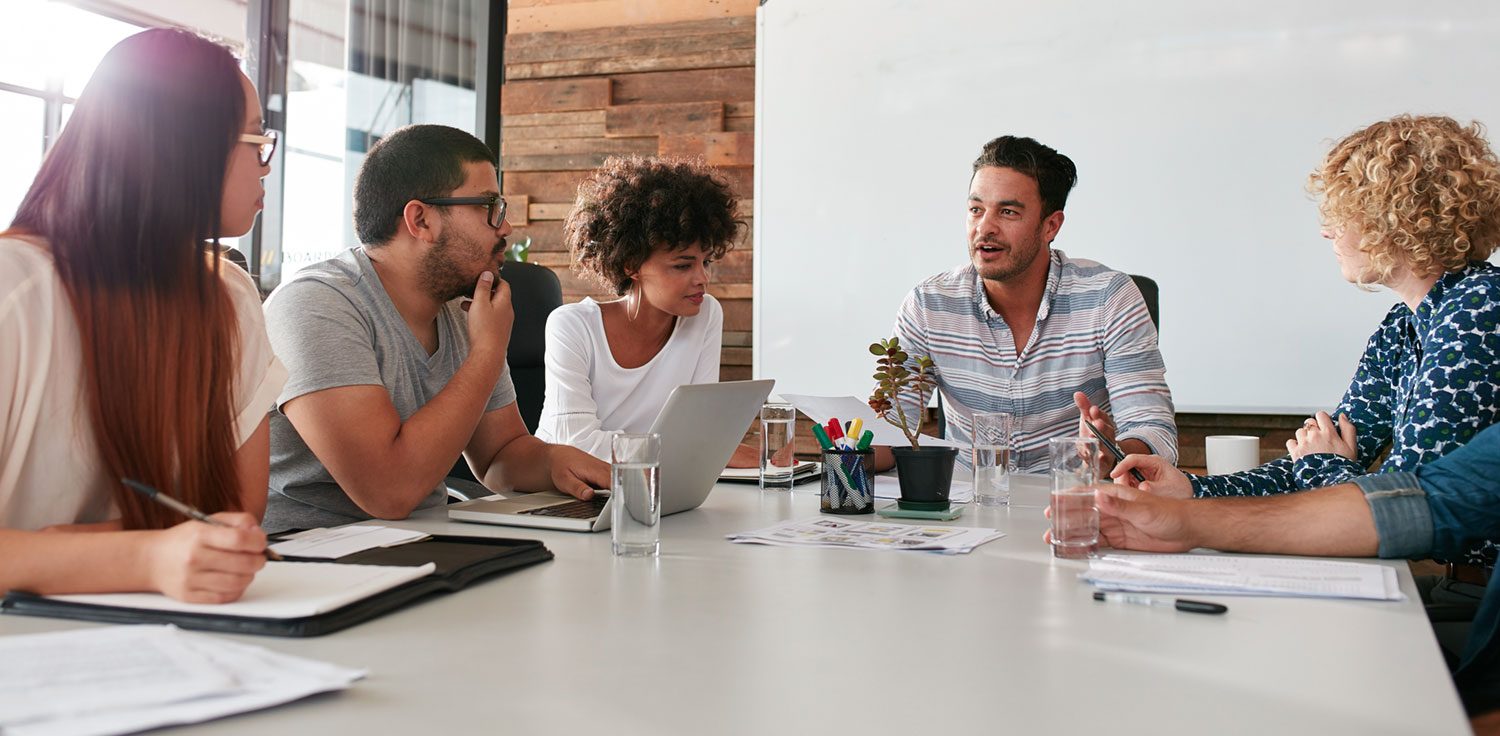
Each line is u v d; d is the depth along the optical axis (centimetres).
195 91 118
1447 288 159
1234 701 72
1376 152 164
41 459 117
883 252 388
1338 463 169
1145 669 79
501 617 95
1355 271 171
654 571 116
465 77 467
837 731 66
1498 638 113
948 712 70
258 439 139
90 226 115
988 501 171
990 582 111
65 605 92
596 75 432
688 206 234
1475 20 330
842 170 392
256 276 433
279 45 441
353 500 168
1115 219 364
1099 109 364
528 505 162
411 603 99
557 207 436
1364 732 66
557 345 235
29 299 112
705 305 255
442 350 190
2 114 554
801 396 214
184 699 67
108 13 602
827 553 128
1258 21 349
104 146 115
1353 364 343
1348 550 122
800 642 87
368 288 176
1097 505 127
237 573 91
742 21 414
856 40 389
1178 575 109
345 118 467
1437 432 147
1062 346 247
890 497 180
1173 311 359
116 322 115
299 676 73
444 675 77
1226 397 355
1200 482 162
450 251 177
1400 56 337
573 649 84
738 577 113
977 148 377
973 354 254
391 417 163
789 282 398
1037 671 79
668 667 80
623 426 241
